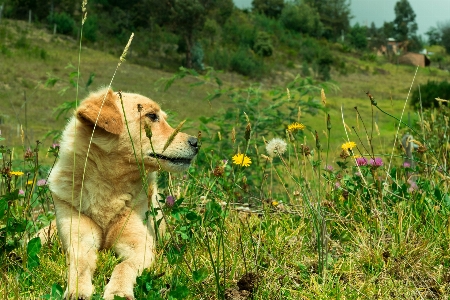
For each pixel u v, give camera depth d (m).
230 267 4.16
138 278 3.62
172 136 3.52
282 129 8.17
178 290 3.35
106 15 85.44
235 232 4.61
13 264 4.10
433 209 4.81
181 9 75.56
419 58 130.12
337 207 5.17
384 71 110.81
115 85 49.88
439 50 190.50
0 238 4.16
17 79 44.56
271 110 8.17
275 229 4.69
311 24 139.38
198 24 77.56
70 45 67.69
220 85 8.55
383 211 4.85
